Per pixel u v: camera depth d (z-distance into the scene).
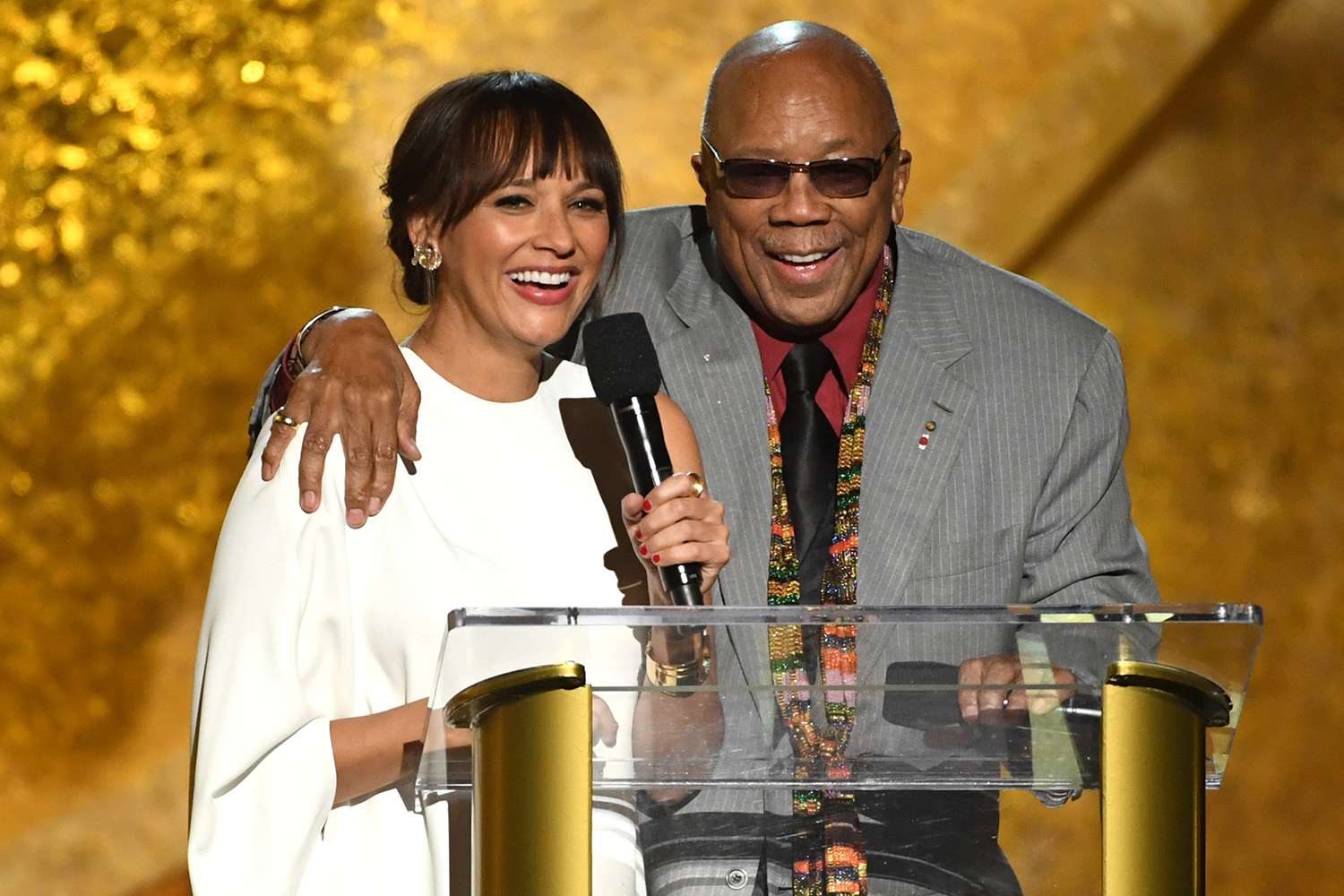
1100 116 24.81
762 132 9.53
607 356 7.66
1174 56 24.78
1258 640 5.90
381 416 7.86
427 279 8.34
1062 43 24.80
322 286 24.08
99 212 23.75
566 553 8.16
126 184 23.80
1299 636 24.12
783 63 9.63
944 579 9.70
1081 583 10.01
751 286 9.82
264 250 23.97
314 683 7.55
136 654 23.44
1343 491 24.41
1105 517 10.12
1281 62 24.95
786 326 9.94
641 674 5.94
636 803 6.91
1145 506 24.58
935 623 5.88
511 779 5.83
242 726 7.23
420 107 8.12
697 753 6.25
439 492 8.02
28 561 23.42
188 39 23.77
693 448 8.93
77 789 22.97
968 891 6.90
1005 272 10.55
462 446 8.16
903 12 24.58
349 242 24.06
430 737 6.15
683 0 24.23
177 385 23.86
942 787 6.35
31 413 23.62
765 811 6.84
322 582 7.58
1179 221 24.89
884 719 6.05
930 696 6.00
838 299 9.72
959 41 24.62
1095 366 10.13
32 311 23.66
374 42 24.00
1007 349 10.05
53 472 23.61
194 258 23.89
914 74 24.61
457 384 8.30
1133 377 24.70
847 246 9.62
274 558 7.48
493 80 8.05
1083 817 7.22
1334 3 24.92
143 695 23.30
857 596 9.63
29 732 22.98
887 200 9.80
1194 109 24.97
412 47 23.97
